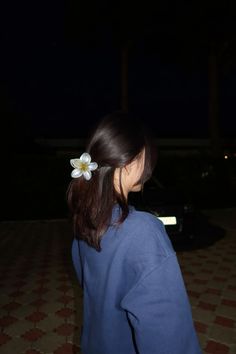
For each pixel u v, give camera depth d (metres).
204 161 14.12
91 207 1.00
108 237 0.97
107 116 1.05
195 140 30.39
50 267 6.04
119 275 0.95
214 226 8.62
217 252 6.64
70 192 1.10
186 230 6.22
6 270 5.90
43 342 3.48
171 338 0.87
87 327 1.13
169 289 0.89
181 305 0.90
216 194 13.92
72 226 1.10
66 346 3.39
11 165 11.83
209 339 3.48
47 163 12.25
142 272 0.89
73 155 12.81
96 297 1.03
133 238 0.93
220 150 19.28
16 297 4.69
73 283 5.22
